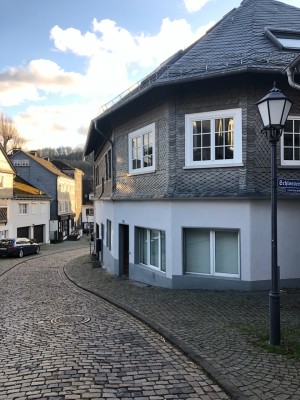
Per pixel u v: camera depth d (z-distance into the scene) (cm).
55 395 505
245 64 1089
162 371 579
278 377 538
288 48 1177
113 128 1641
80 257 2756
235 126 1128
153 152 1309
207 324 795
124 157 1537
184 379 551
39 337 760
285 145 1140
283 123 660
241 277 1102
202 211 1148
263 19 1421
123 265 1583
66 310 993
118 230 1572
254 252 1092
